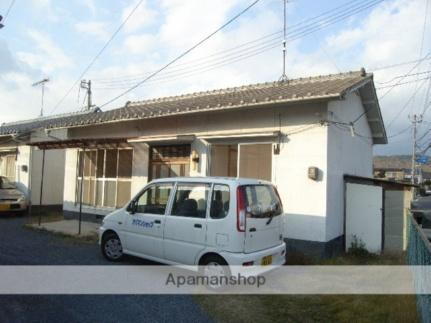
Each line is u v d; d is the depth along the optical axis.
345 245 8.21
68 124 11.54
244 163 8.23
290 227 7.41
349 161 8.85
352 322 4.14
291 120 7.54
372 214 8.30
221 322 4.09
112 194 10.89
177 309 4.42
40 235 9.10
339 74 9.44
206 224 5.23
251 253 5.04
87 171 11.73
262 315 4.32
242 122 8.22
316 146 7.21
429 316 3.19
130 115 9.79
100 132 11.41
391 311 4.36
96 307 4.39
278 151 7.64
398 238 8.55
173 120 9.52
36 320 3.95
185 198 5.67
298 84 9.70
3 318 3.98
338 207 7.88
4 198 12.84
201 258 5.26
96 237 8.70
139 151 10.27
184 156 9.38
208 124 8.80
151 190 6.18
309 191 7.23
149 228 5.95
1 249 7.35
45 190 14.61
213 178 5.49
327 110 7.14
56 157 15.04
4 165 16.12
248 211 5.09
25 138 13.96
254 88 10.88
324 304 4.72
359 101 9.85
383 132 11.59
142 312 4.30
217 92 11.63
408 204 8.65
